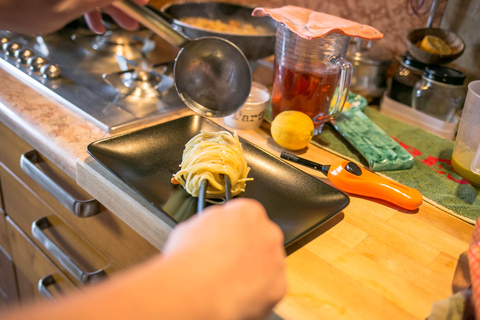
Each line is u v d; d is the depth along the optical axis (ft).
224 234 0.98
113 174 2.02
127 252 2.22
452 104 2.99
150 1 4.51
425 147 2.76
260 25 4.09
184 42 2.42
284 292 1.05
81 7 1.78
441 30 3.07
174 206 1.92
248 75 2.48
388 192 2.10
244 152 2.38
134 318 0.80
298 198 2.04
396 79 3.27
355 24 2.43
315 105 2.61
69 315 0.76
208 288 0.88
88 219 2.43
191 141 2.22
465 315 1.43
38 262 3.24
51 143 2.34
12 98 2.73
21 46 3.32
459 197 2.23
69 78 3.07
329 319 1.45
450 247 1.86
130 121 2.55
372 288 1.60
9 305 4.40
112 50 3.70
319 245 1.79
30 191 2.91
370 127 2.77
